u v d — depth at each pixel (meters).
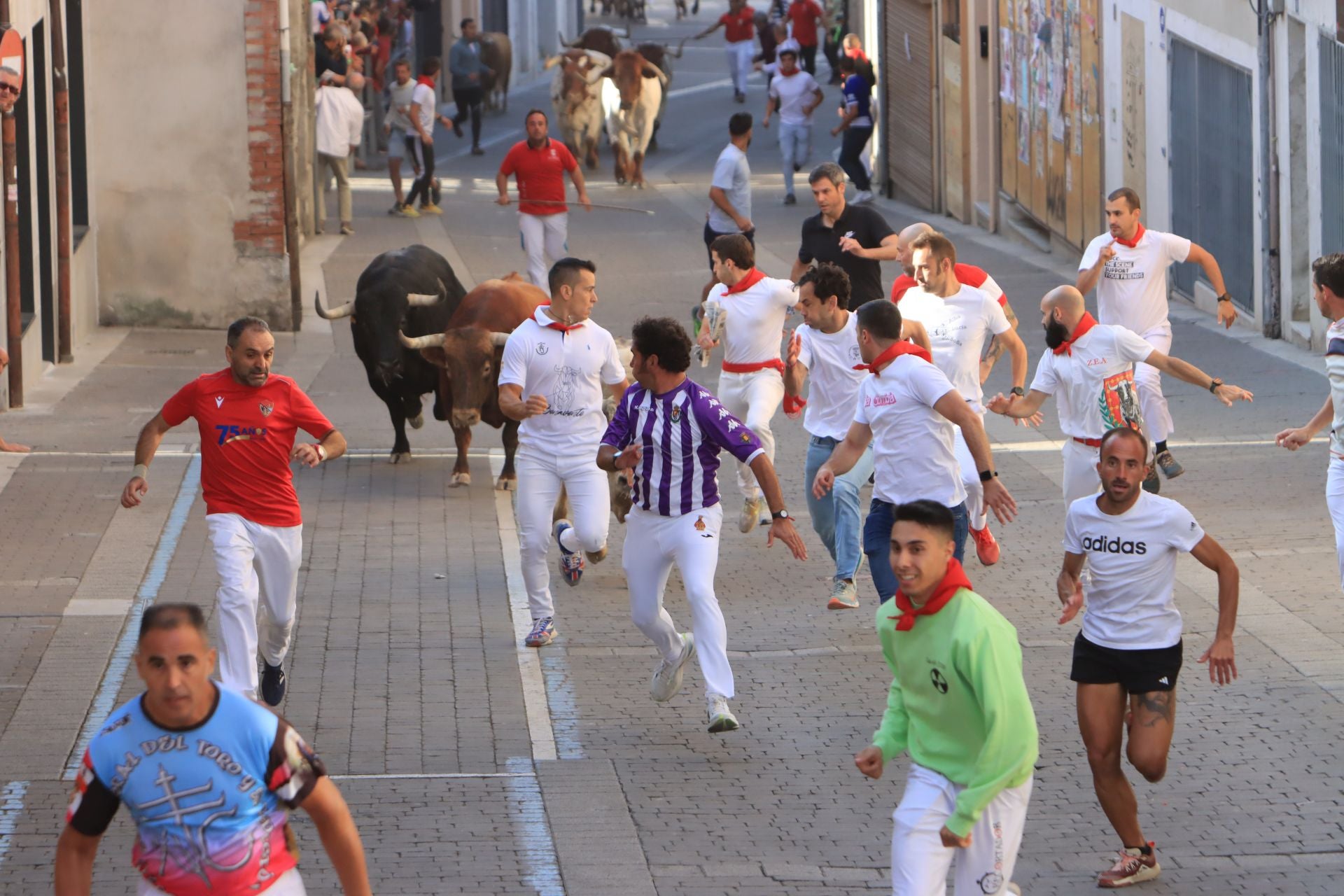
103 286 68.69
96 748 16.41
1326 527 39.38
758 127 136.50
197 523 41.22
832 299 34.81
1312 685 30.28
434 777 27.03
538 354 32.72
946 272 36.47
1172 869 23.59
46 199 60.53
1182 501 41.84
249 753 16.42
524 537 33.25
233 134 67.75
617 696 30.92
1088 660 23.36
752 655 33.12
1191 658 31.88
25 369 56.62
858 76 103.44
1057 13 82.25
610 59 116.12
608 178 111.25
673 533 28.39
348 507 43.72
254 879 16.59
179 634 16.09
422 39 141.50
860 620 35.25
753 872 23.70
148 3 67.12
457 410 43.22
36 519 41.22
